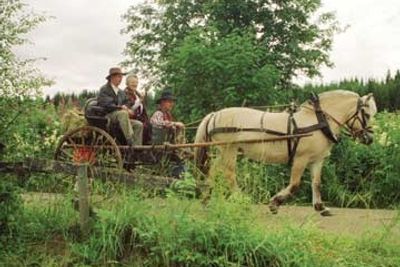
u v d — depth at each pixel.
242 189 9.70
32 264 8.39
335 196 14.98
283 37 23.97
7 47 9.11
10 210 8.96
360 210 13.18
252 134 11.95
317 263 8.23
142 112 12.30
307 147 11.90
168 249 8.09
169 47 24.78
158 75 23.23
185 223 8.24
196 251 8.11
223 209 8.45
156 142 12.22
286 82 23.23
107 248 8.32
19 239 8.79
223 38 16.95
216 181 9.28
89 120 11.53
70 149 11.74
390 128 15.88
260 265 8.07
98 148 11.17
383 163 15.13
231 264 7.93
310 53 23.59
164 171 11.07
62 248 8.65
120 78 11.78
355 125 12.32
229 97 15.90
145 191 8.97
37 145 12.51
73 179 9.71
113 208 8.70
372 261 8.57
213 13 23.72
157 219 8.42
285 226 8.67
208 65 16.02
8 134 9.41
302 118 12.00
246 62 16.19
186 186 8.71
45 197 9.46
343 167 15.40
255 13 23.83
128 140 11.34
